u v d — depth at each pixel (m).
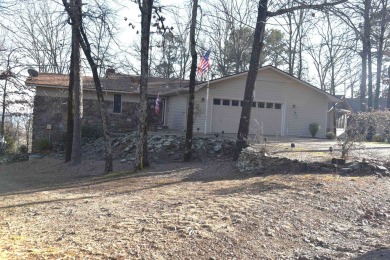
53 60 29.75
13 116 26.06
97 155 20.55
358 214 7.04
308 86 25.33
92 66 14.99
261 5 14.52
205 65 22.14
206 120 23.36
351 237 5.90
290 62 38.06
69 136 19.20
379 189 8.76
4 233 5.98
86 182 13.10
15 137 32.38
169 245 5.25
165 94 26.17
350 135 11.97
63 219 6.87
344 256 5.10
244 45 34.19
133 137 20.98
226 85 24.09
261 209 6.98
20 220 7.02
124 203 8.08
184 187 10.12
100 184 12.27
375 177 9.99
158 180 12.12
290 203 7.45
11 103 22.19
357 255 5.12
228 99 24.20
